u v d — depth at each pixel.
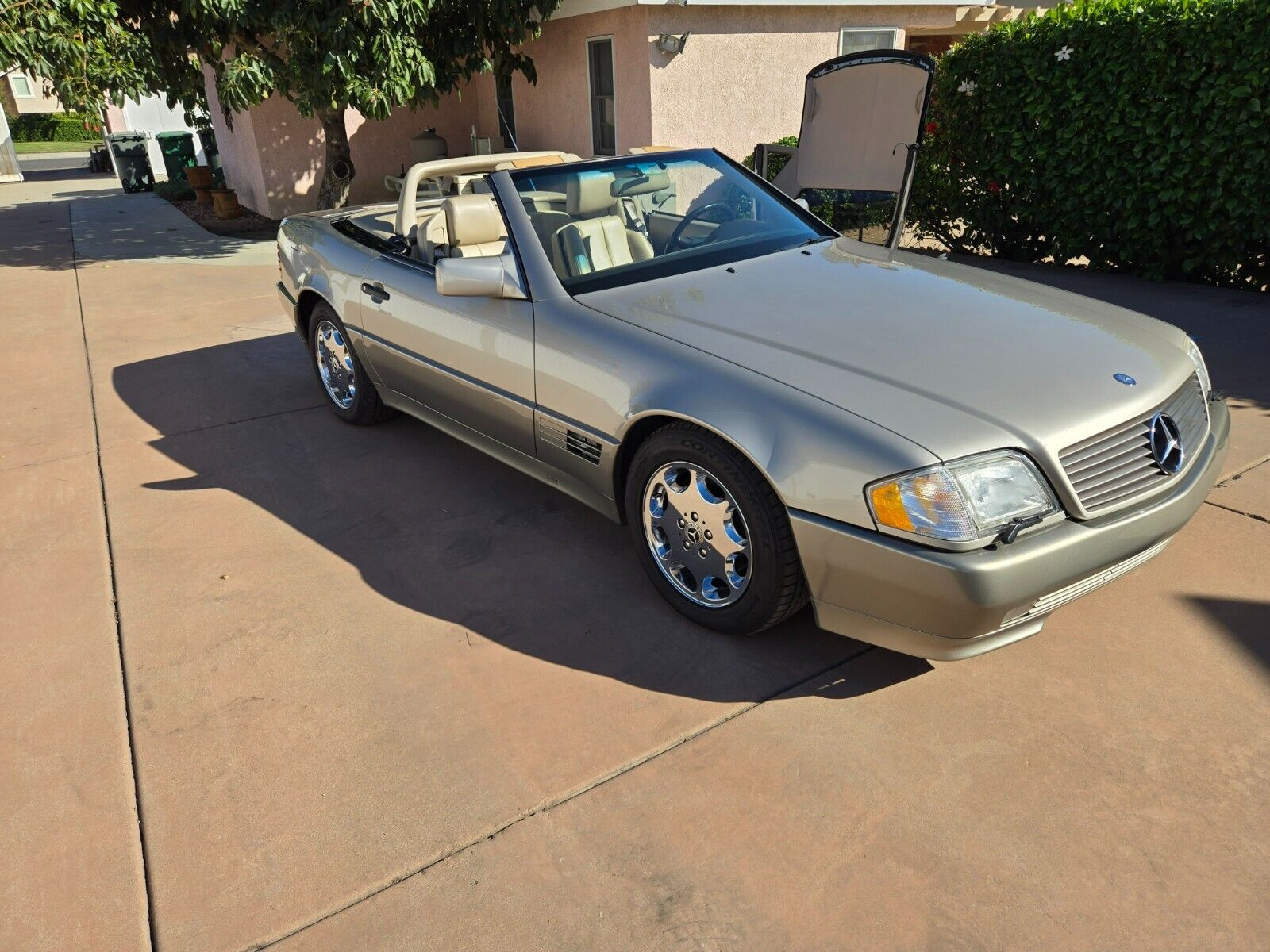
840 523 2.49
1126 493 2.53
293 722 2.73
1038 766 2.42
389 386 4.57
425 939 2.03
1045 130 7.60
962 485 2.34
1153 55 6.62
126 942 2.05
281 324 7.45
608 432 3.12
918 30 12.45
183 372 6.25
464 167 4.57
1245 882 2.05
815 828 2.26
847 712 2.67
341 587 3.45
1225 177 6.53
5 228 14.09
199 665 3.02
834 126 7.58
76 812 2.43
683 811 2.34
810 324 3.00
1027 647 2.91
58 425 5.32
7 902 2.17
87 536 3.94
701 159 4.20
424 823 2.34
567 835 2.28
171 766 2.57
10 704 2.87
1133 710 2.61
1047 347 2.81
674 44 10.38
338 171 11.74
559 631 3.12
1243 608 3.03
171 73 10.37
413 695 2.82
